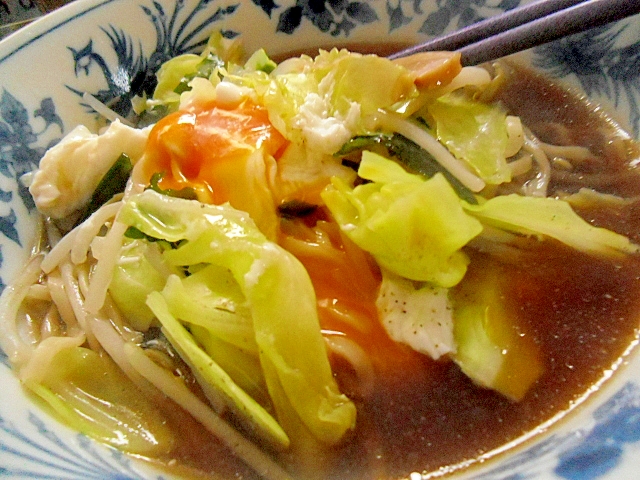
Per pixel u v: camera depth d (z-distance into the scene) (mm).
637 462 95
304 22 216
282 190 140
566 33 144
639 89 170
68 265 150
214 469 120
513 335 134
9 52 168
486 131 159
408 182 132
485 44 157
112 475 109
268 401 123
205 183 141
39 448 106
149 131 161
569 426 117
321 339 119
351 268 138
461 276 134
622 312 135
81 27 183
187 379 131
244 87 156
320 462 121
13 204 156
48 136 171
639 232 149
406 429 125
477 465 117
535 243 144
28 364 124
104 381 132
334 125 143
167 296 123
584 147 172
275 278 117
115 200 160
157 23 198
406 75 150
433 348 131
